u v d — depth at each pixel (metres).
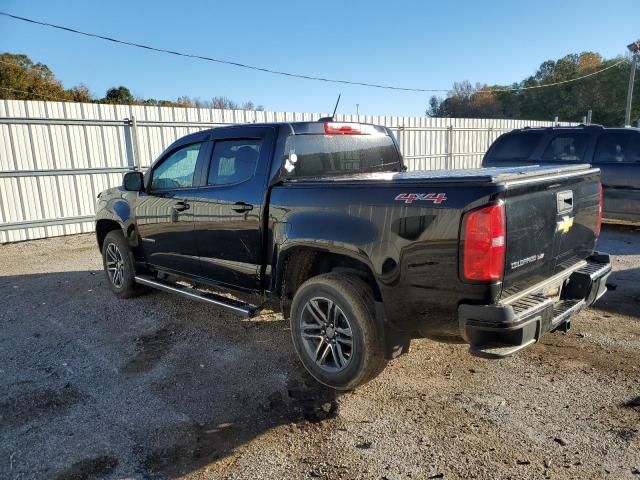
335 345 3.51
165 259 5.05
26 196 10.35
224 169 4.30
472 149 19.84
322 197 3.45
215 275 4.47
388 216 3.06
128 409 3.45
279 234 3.72
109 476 2.74
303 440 3.03
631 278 6.22
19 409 3.48
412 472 2.69
